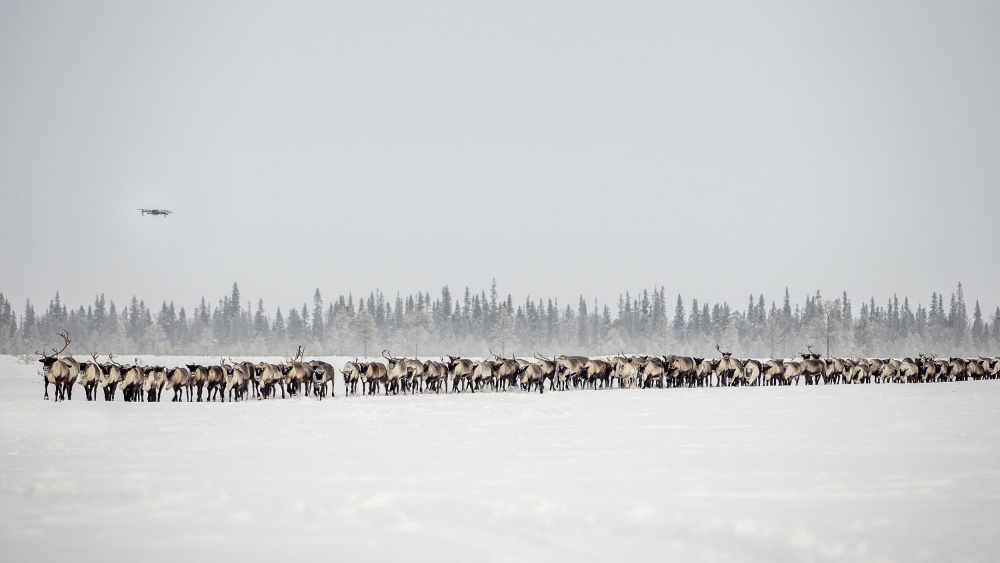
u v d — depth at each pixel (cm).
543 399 12344
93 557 3247
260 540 3488
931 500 4103
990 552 3188
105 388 12119
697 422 8138
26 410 10025
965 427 7375
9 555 3269
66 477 4897
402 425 8119
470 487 4531
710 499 4172
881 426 7531
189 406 11050
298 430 7669
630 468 5138
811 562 3109
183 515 3922
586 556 3222
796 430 7256
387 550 3328
